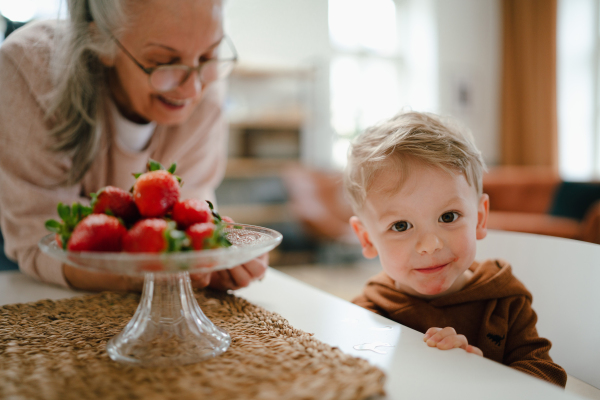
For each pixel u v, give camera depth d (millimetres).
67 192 963
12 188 908
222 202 4246
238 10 4371
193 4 797
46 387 454
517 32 4961
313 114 4688
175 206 509
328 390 431
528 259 927
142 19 795
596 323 782
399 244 795
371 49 4938
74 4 865
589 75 5062
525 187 3734
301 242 4281
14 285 942
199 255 427
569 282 844
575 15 4988
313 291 888
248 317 698
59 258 466
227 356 536
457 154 789
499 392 472
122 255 428
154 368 501
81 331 636
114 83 975
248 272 820
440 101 4879
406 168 779
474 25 5020
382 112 4980
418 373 516
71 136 915
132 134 1045
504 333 780
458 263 786
